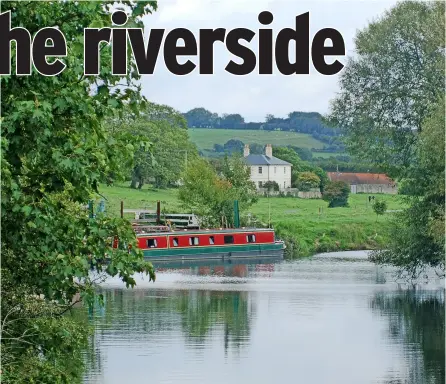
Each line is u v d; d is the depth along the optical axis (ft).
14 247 60.64
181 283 208.33
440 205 174.50
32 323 62.80
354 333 140.36
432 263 186.29
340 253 296.92
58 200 63.00
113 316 153.79
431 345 130.72
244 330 143.02
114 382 105.29
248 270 240.73
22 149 56.65
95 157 57.52
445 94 170.60
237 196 332.80
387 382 109.60
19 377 60.90
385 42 186.91
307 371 114.93
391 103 188.55
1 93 56.13
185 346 128.57
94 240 60.29
